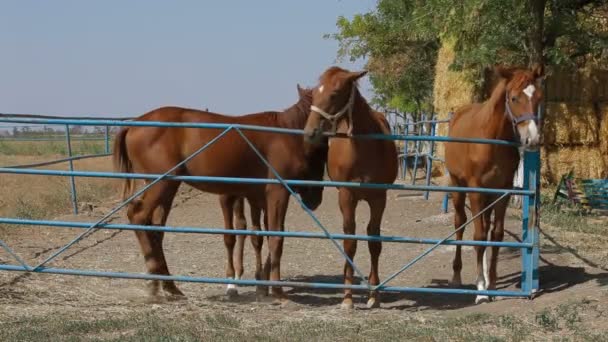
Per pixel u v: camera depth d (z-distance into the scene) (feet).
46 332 19.80
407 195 55.93
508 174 25.05
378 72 82.48
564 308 21.52
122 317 21.89
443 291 23.53
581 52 44.68
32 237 37.99
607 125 56.65
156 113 25.45
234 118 25.70
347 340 19.45
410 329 20.24
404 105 85.40
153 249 25.20
